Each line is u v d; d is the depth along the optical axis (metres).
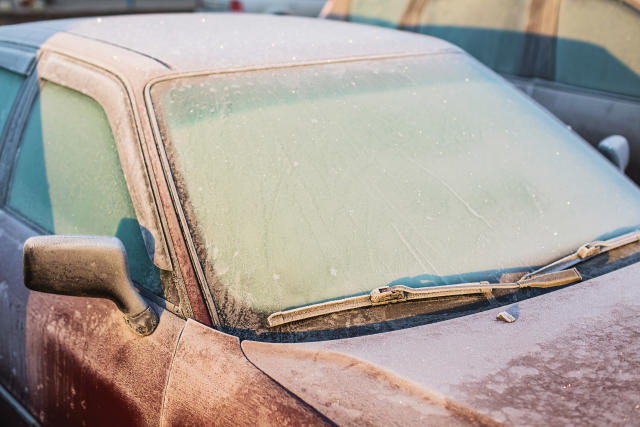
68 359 1.51
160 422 1.28
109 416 1.41
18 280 1.70
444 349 1.23
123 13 13.41
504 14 3.89
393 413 1.09
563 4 3.63
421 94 1.90
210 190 1.43
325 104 1.70
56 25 2.10
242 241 1.39
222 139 1.51
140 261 1.46
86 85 1.65
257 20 2.24
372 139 1.67
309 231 1.44
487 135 1.86
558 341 1.25
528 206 1.68
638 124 3.43
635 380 1.13
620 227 1.73
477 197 1.64
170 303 1.36
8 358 1.74
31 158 1.85
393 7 4.41
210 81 1.62
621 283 1.49
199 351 1.26
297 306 1.34
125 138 1.50
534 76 3.86
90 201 1.61
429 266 1.45
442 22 4.19
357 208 1.50
